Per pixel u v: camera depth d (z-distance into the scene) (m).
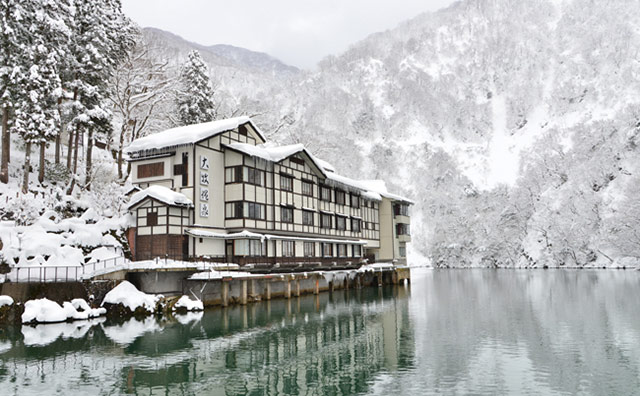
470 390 16.45
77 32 42.47
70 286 29.84
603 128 131.62
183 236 36.09
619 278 66.94
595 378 17.64
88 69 41.72
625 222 96.00
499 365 19.59
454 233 139.00
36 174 42.09
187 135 38.44
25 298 28.28
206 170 39.00
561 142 162.25
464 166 192.62
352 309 36.72
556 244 112.81
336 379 17.94
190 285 34.09
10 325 27.25
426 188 177.00
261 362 20.39
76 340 24.16
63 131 50.44
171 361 20.47
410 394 16.14
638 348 22.25
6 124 38.66
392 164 190.62
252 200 41.47
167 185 38.97
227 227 40.62
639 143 116.38
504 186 143.00
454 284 64.56
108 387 17.02
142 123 53.88
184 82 60.94
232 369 19.31
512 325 28.89
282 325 29.20
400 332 26.95
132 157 40.69
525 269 110.81
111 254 35.34
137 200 35.31
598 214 109.50
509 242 124.94
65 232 35.19
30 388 16.83
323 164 63.75
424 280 75.19
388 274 63.75
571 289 51.66
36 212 35.84
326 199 54.66
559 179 131.88
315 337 25.56
